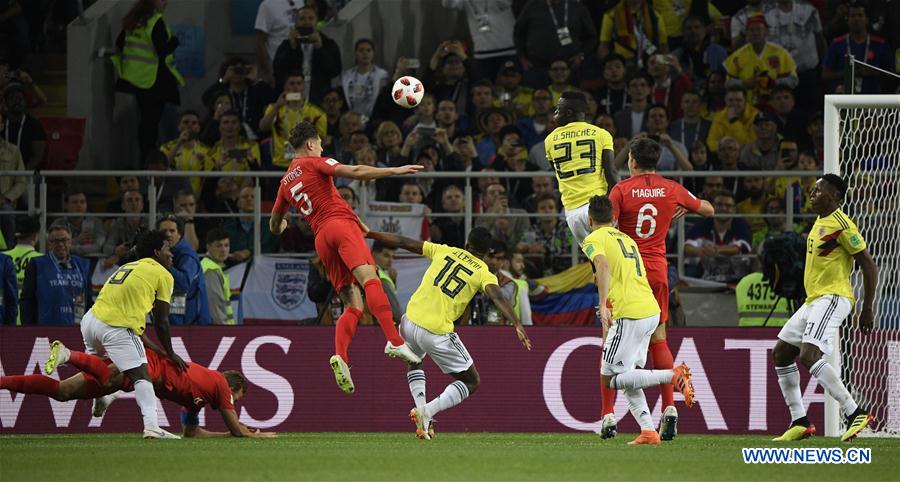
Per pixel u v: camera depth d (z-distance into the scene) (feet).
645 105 196.03
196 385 124.57
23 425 143.13
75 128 195.83
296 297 164.14
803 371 142.00
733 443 111.65
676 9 216.33
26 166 189.06
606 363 106.83
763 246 144.15
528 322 151.84
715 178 173.78
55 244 150.20
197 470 82.79
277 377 144.87
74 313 151.64
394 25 222.89
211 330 144.66
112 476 79.66
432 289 117.29
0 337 143.54
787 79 202.18
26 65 217.77
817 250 114.52
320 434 138.10
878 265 141.38
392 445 109.29
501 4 214.48
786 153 187.52
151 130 208.44
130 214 166.20
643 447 103.81
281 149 191.62
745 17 207.31
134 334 119.85
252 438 125.80
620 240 107.34
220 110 201.05
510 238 167.53
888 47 205.05
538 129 194.08
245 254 168.45
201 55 225.56
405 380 145.18
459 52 207.51
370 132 199.52
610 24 209.05
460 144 186.39
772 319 155.63
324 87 206.59
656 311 107.24
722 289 163.22
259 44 217.15
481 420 144.36
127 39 206.08
